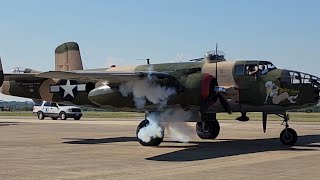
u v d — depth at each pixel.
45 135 24.05
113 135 24.06
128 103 18.02
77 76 16.08
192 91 16.97
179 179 9.92
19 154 15.16
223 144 18.64
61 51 26.22
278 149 16.50
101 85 19.30
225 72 18.56
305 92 17.58
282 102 17.70
